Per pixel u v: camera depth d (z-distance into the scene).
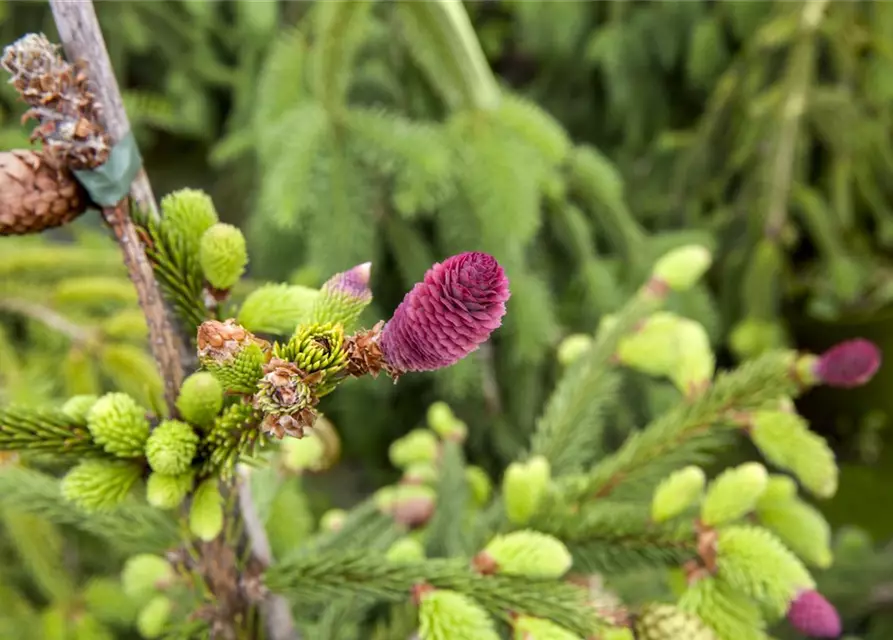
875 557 0.68
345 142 0.69
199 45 1.07
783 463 0.36
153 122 1.04
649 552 0.34
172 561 0.33
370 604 0.44
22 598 0.70
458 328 0.22
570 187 0.83
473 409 0.88
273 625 0.34
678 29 0.98
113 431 0.28
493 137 0.67
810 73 0.86
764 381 0.36
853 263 0.98
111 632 0.68
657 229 1.08
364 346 0.23
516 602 0.31
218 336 0.24
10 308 0.65
